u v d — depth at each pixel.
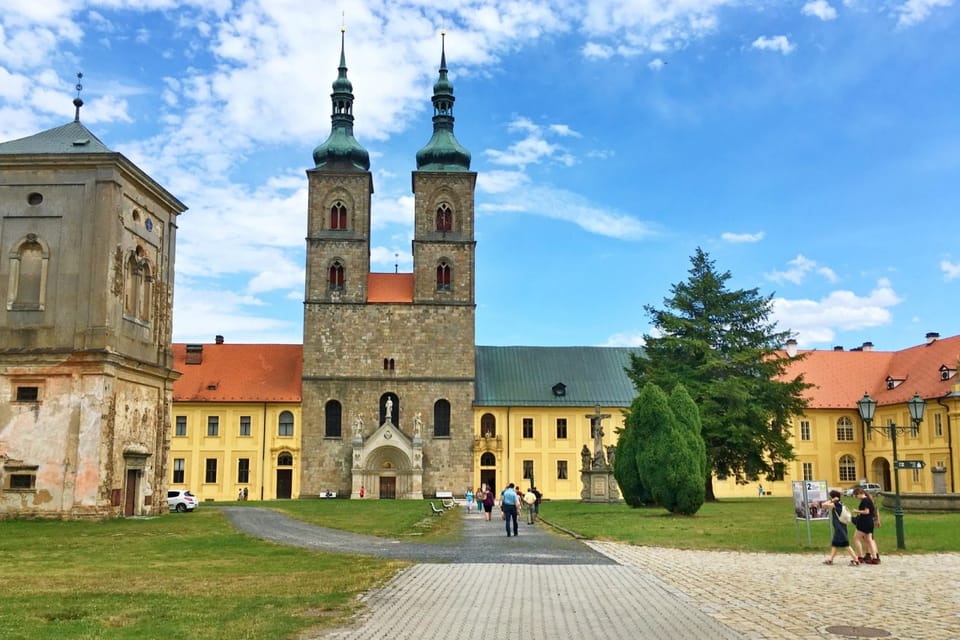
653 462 51.31
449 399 94.88
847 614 17.70
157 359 56.25
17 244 50.38
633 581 22.66
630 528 41.31
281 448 94.50
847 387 103.12
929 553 30.30
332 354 94.75
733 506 62.25
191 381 96.75
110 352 48.56
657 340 74.75
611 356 106.06
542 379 102.12
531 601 19.28
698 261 76.50
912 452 92.69
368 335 95.25
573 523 45.38
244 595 19.80
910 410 36.12
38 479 47.97
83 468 47.81
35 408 48.59
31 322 49.66
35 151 51.69
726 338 73.69
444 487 93.50
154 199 56.25
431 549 31.83
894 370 103.06
